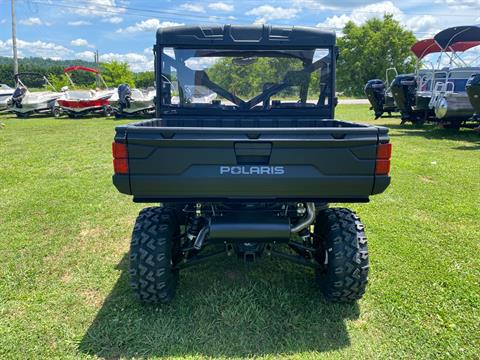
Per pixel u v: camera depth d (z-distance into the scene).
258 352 2.20
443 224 4.05
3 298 2.75
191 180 2.17
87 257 3.38
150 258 2.42
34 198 4.99
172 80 3.39
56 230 3.97
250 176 2.17
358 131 2.15
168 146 2.13
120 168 2.15
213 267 3.16
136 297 2.51
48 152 8.20
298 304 2.64
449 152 7.85
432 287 2.85
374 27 44.47
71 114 17.12
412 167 6.48
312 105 3.48
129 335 2.34
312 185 2.20
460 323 2.45
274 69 3.40
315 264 2.65
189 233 2.63
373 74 44.16
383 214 4.34
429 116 11.25
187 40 3.26
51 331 2.38
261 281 2.94
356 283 2.46
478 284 2.89
